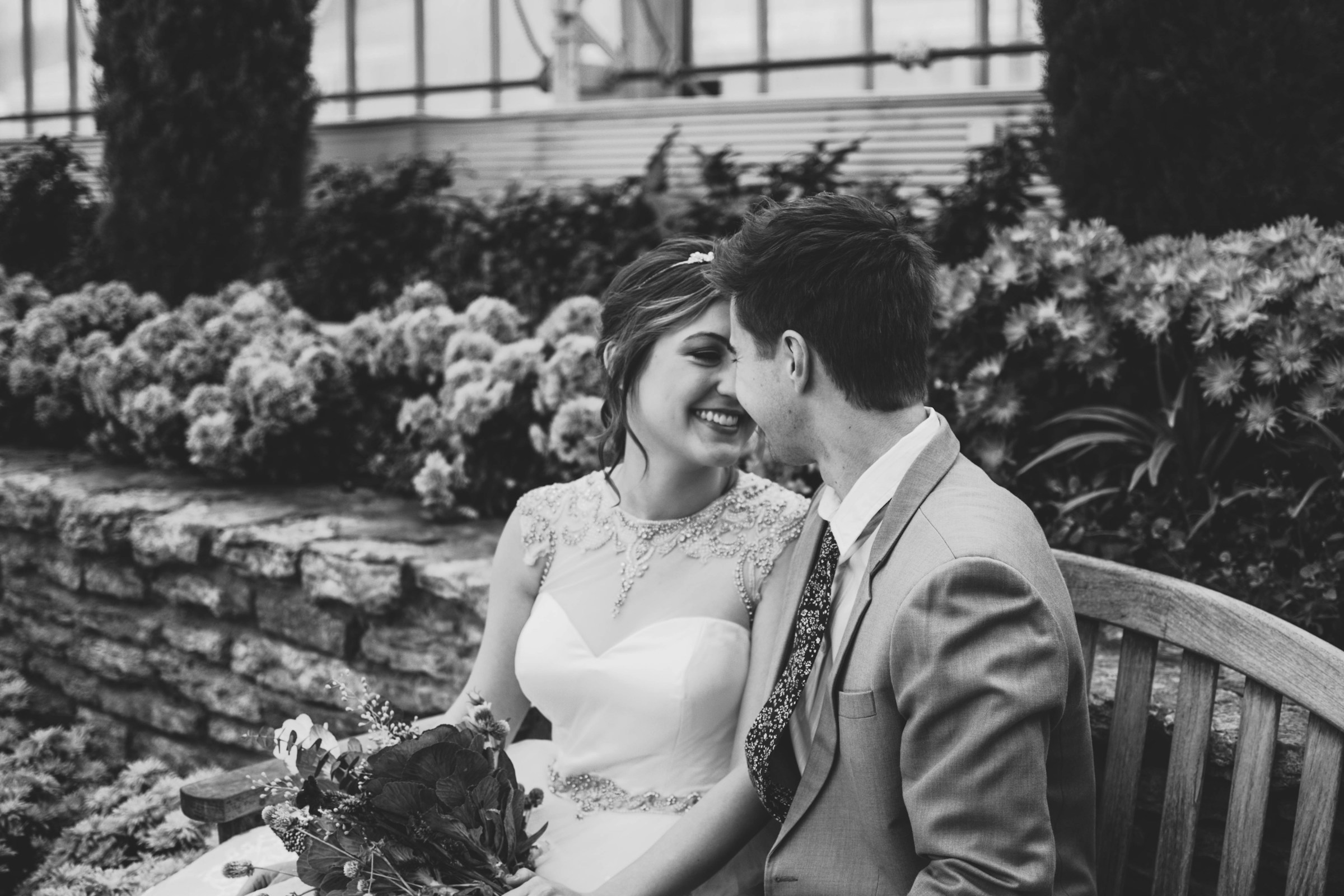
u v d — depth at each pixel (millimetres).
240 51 5812
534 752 2236
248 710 3549
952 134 5668
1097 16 3043
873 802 1531
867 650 1528
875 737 1516
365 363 4234
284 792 1848
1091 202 3154
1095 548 2635
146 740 3859
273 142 5930
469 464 3627
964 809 1395
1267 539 2395
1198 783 1708
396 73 7898
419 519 3617
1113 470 2707
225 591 3553
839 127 5953
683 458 2020
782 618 1855
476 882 1739
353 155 7652
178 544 3598
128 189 5914
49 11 9586
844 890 1566
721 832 1809
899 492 1588
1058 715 1428
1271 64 2814
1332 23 2756
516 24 7344
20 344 5016
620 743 2014
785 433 1683
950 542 1482
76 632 4039
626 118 6578
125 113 5871
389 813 1737
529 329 5273
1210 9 2871
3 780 3416
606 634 2045
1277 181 2855
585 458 3252
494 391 3486
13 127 9992
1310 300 2385
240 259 5965
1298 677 1574
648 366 1986
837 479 1683
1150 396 2746
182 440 4352
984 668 1395
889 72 6340
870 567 1563
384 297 6281
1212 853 1945
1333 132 2807
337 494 4000
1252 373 2518
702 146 6324
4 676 4227
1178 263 2596
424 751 1724
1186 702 1734
